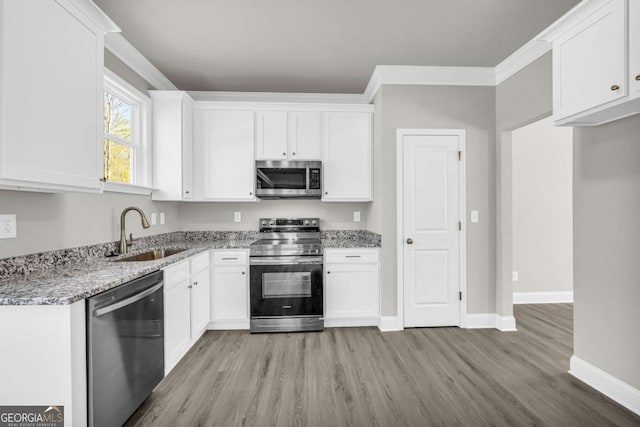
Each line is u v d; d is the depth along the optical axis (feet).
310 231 12.65
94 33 5.71
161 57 9.66
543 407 6.39
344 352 8.91
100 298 4.82
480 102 10.82
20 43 4.24
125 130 9.49
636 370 6.22
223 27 8.13
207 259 10.21
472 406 6.42
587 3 5.67
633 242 6.25
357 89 12.29
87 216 7.39
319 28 8.21
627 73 5.19
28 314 4.26
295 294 10.46
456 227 10.83
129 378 5.58
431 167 10.76
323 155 11.46
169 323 7.35
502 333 10.31
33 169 4.46
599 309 6.98
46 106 4.68
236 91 12.37
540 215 13.47
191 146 11.08
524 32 8.43
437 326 10.85
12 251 5.54
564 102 6.39
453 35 8.58
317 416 6.13
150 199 10.20
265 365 8.16
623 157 6.40
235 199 11.32
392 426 5.84
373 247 10.75
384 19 7.82
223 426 5.85
